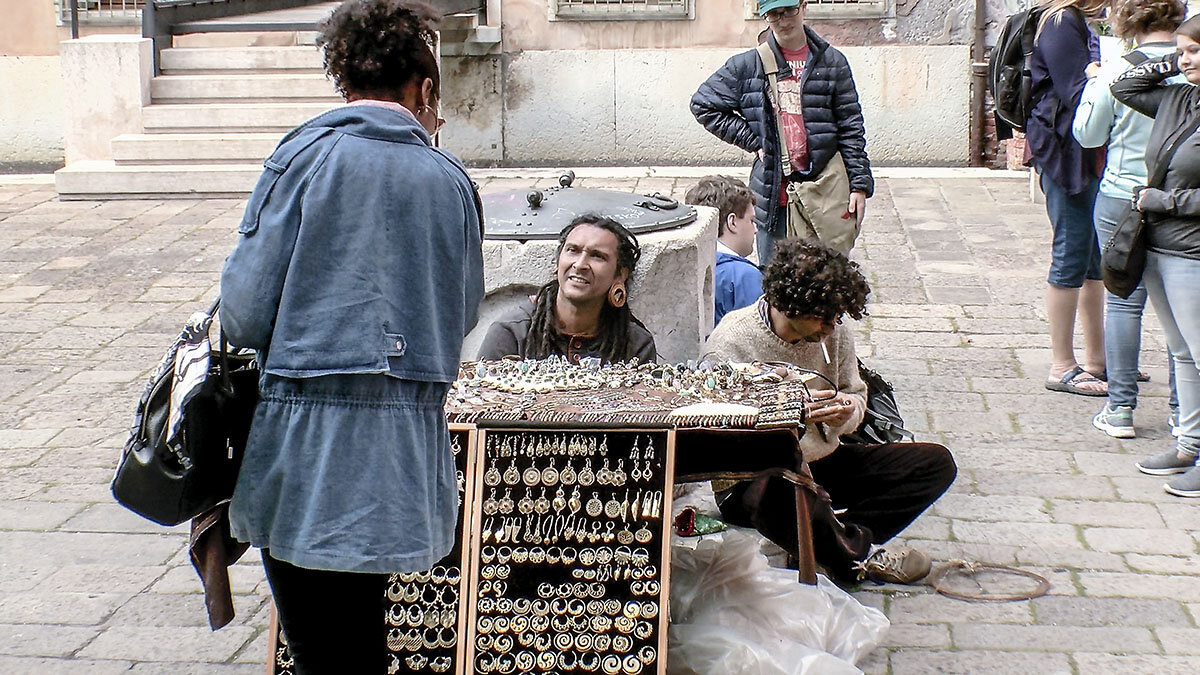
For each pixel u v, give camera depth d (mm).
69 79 10594
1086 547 4273
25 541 4395
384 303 2455
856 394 3957
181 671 3547
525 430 3107
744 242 5133
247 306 2465
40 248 8703
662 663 3164
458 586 3148
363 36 2586
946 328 6789
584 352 3961
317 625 2615
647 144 11945
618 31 11781
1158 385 5852
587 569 3146
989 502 4641
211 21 11023
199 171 10125
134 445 2586
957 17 11469
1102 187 5125
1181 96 4539
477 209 2682
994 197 9938
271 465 2502
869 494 3975
